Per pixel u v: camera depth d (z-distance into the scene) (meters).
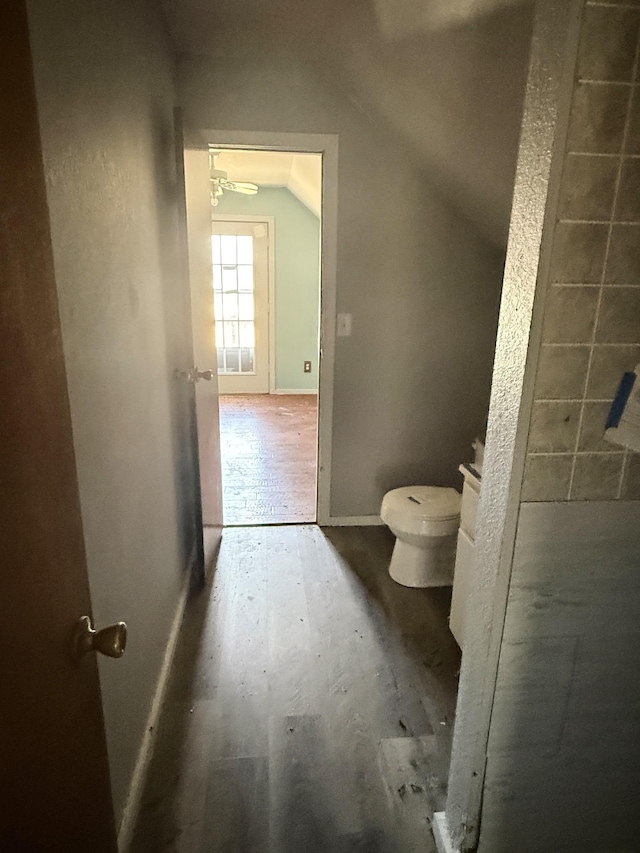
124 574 1.49
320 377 3.02
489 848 1.39
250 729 1.78
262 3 2.04
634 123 0.95
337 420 3.08
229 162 4.73
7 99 0.60
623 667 1.26
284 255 6.03
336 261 2.87
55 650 0.71
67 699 0.75
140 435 1.70
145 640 1.72
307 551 2.91
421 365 3.05
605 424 1.09
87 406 1.22
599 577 1.19
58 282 1.06
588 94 0.93
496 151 1.95
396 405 3.09
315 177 4.48
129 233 1.61
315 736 1.76
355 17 1.94
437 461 3.20
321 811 1.52
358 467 3.16
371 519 3.22
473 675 1.29
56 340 0.74
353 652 2.14
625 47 0.91
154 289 1.93
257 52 2.54
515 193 1.10
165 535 2.06
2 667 0.56
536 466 1.11
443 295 2.96
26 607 0.63
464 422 3.15
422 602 2.47
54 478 0.73
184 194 2.18
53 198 1.05
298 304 6.17
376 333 2.98
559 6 0.92
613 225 0.99
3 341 0.58
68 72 1.14
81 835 0.79
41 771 0.66
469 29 1.50
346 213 2.81
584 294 1.02
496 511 1.17
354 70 2.36
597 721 1.30
